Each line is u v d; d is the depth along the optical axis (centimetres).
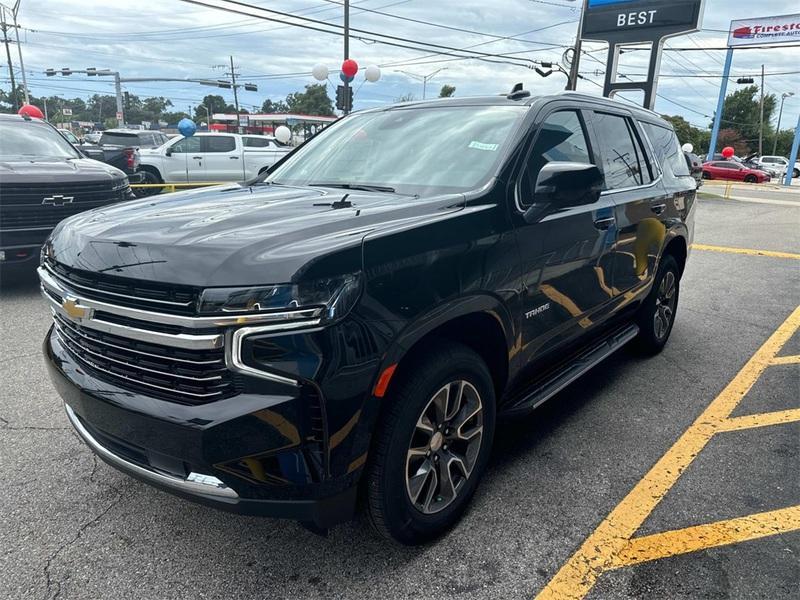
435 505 254
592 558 248
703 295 716
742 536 263
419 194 280
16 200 613
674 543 258
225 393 196
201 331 191
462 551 252
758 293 728
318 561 246
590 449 339
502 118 312
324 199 272
